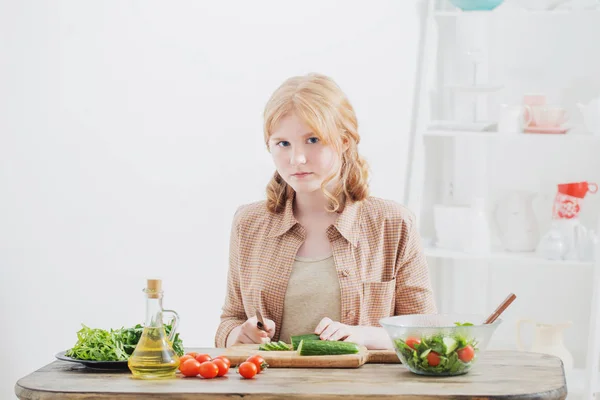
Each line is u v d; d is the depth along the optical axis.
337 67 4.18
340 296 2.61
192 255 3.76
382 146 4.29
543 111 3.98
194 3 3.72
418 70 4.29
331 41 4.16
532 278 4.29
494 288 4.34
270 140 2.54
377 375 2.18
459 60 4.39
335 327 2.44
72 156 3.27
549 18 4.25
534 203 4.29
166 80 3.63
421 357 2.14
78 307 3.30
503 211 4.23
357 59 4.22
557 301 4.27
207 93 3.79
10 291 2.99
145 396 2.01
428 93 4.27
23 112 3.07
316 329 2.45
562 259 3.94
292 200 2.69
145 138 3.56
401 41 4.27
